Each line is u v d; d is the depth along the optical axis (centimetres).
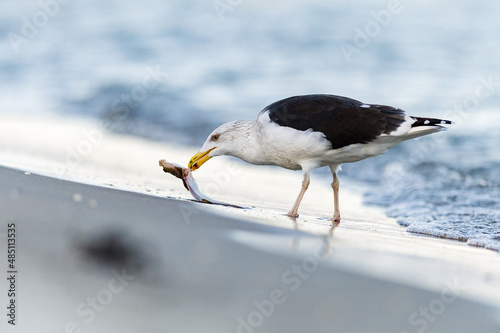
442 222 1135
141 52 2903
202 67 2691
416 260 737
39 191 798
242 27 3216
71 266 546
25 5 3641
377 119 1042
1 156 1478
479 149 1789
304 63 2733
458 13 3400
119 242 627
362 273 631
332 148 1059
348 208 1305
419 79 2538
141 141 1988
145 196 938
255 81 2519
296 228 855
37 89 2503
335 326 486
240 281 561
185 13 3453
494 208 1274
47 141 1834
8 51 2991
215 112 2183
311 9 3469
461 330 507
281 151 1091
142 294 509
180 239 666
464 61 2766
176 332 452
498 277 696
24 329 444
